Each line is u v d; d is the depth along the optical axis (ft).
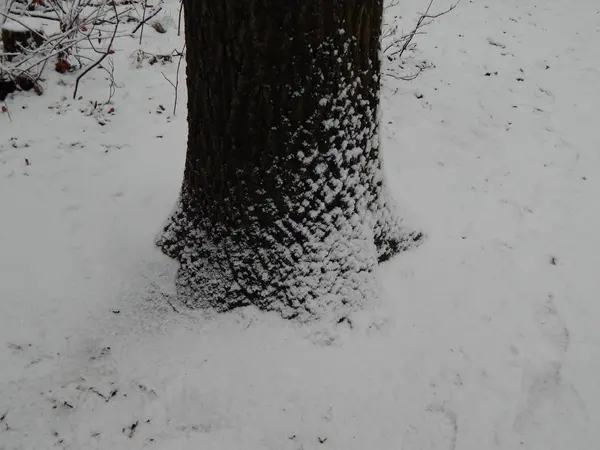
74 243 11.21
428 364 9.23
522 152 14.87
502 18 22.65
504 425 8.46
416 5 23.53
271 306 9.68
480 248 11.66
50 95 15.67
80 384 8.77
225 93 7.97
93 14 17.66
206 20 7.56
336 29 7.47
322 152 8.49
